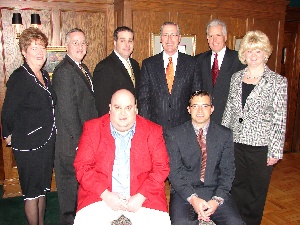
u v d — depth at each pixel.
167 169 2.04
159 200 1.95
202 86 3.12
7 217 3.09
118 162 1.99
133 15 3.47
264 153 2.50
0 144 5.47
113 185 2.00
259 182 2.56
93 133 2.01
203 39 3.84
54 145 2.49
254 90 2.44
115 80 2.86
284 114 2.43
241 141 2.53
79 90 2.58
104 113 2.80
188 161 2.33
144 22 3.53
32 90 2.27
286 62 5.06
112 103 1.92
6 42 3.41
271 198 3.59
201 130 2.34
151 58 3.06
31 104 2.28
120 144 1.99
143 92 2.99
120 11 3.52
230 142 2.33
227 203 2.28
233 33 3.96
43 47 2.32
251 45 2.40
